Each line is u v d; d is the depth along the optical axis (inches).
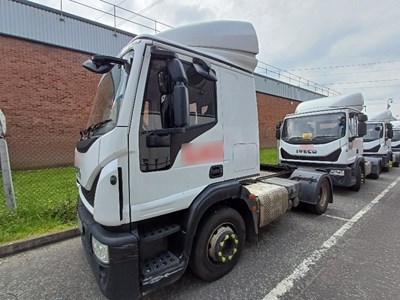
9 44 382.6
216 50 109.4
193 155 95.5
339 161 241.1
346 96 273.1
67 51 441.7
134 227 81.8
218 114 104.9
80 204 106.8
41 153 414.6
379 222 179.8
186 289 102.3
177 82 76.2
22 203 185.9
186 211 95.0
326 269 117.1
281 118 928.9
